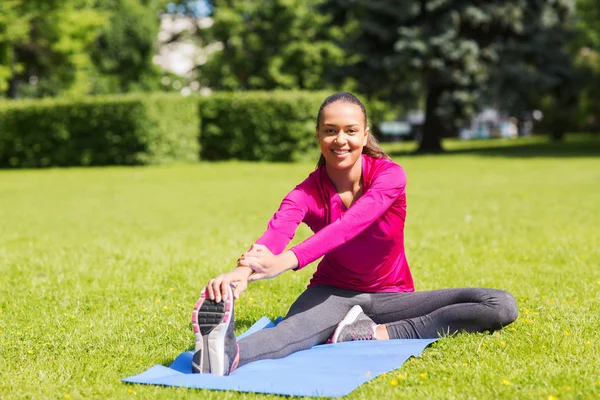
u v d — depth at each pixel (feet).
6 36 87.92
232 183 51.16
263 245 10.30
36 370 10.79
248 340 10.79
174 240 25.22
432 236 25.09
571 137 136.56
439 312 11.98
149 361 11.30
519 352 11.10
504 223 28.37
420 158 80.23
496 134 181.57
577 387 9.43
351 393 9.35
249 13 111.04
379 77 91.09
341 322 11.85
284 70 109.29
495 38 92.79
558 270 18.70
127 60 134.10
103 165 72.28
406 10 85.05
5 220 31.86
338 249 11.79
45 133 73.05
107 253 22.45
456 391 9.43
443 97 94.12
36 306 15.43
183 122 72.95
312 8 108.06
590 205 34.40
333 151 11.18
